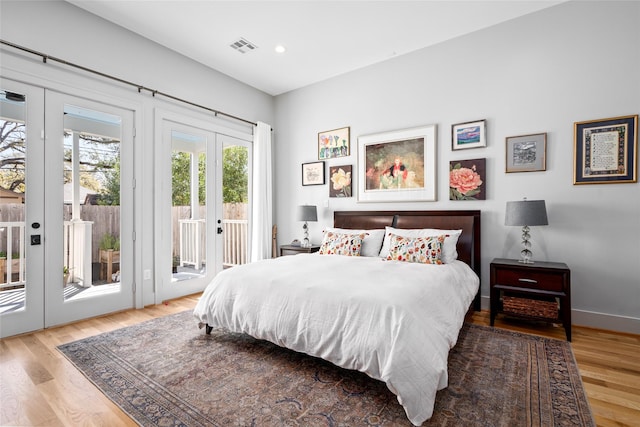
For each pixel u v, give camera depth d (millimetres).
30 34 2584
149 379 1877
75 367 2023
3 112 2484
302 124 4727
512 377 1886
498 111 3195
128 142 3256
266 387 1789
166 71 3586
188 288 3857
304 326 1901
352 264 2721
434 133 3549
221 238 4266
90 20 2957
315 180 4566
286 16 3043
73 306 2855
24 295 2592
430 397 1445
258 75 4332
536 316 2658
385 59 3916
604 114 2713
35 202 2633
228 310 2342
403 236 3203
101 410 1589
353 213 4121
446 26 3234
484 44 3270
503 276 2811
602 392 1744
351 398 1680
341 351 1738
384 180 3926
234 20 3105
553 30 2920
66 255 2861
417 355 1508
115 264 3176
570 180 2854
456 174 3428
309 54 3777
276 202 5066
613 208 2686
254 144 4715
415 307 1732
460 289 2459
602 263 2734
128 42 3244
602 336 2553
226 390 1761
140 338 2492
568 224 2865
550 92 2939
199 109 3963
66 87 2791
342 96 4305
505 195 3160
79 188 2920
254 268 2555
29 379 1879
